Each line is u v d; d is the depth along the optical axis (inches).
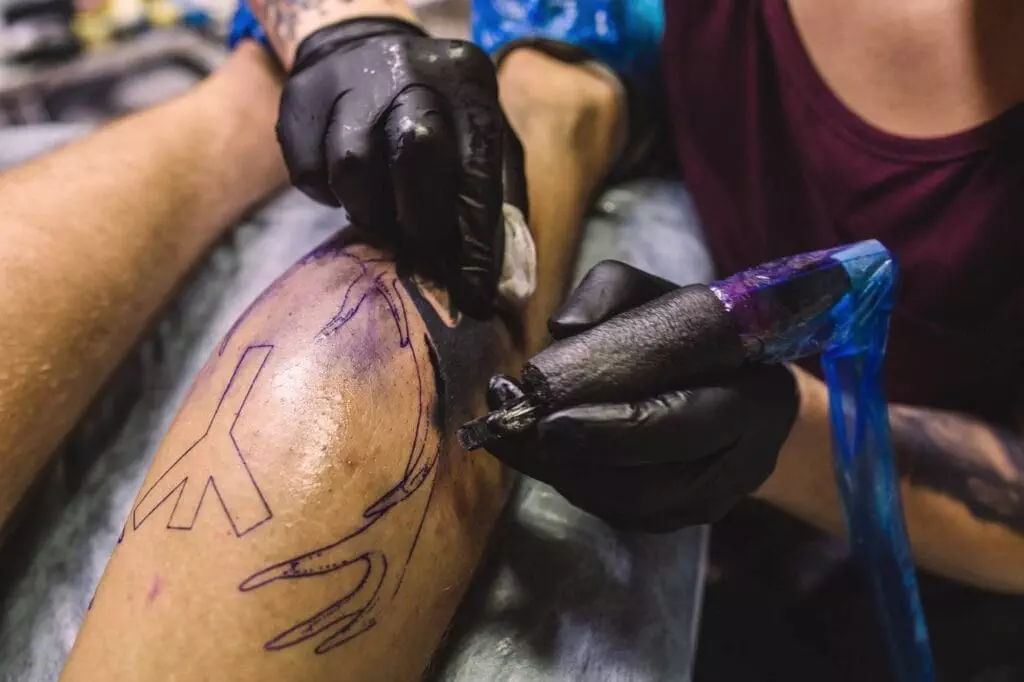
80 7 65.9
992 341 29.8
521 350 24.5
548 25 36.8
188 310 30.0
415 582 19.3
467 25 59.5
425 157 21.0
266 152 34.0
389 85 22.0
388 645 18.7
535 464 19.3
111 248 26.1
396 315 21.4
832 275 21.1
